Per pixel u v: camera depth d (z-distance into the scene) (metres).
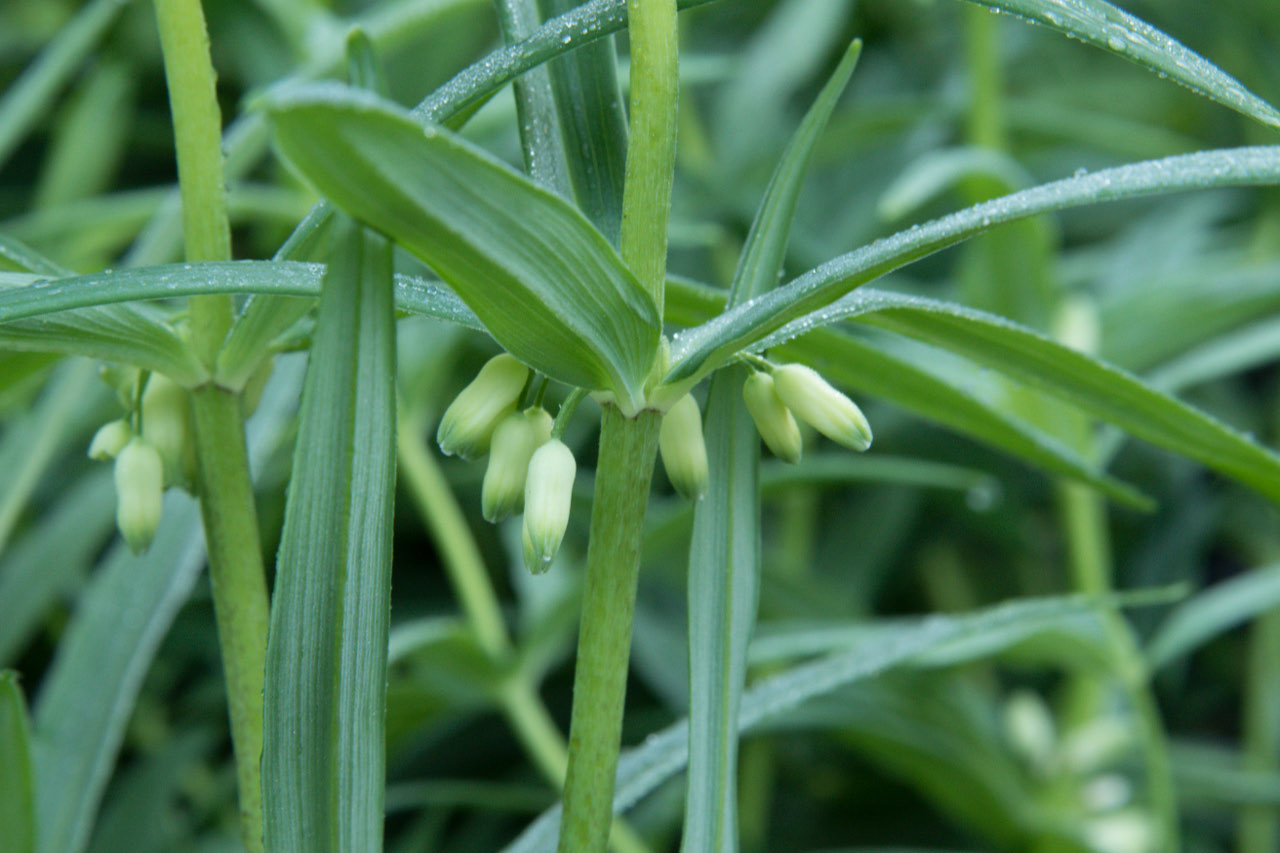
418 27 0.60
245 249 0.87
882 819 0.83
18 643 0.58
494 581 0.88
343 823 0.37
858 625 0.62
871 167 0.93
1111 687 0.72
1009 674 0.90
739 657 0.39
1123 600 0.44
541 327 0.37
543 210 0.36
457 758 0.83
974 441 0.83
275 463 0.68
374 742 0.37
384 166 0.35
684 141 0.84
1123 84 1.00
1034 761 0.71
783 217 0.39
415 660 0.60
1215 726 0.92
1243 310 0.66
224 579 0.40
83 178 0.84
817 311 0.38
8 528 0.49
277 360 0.47
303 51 0.68
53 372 0.55
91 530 0.60
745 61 0.89
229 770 0.71
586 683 0.38
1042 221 0.61
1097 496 0.68
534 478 0.38
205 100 0.39
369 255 0.36
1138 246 0.85
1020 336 0.39
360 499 0.37
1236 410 0.89
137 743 0.77
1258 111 0.37
